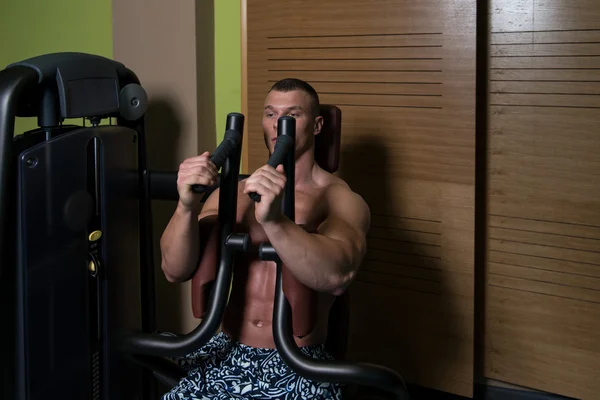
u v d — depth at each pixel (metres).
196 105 2.19
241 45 2.32
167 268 1.48
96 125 1.61
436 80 2.07
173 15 2.17
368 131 2.20
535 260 2.15
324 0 2.19
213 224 1.48
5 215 1.37
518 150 2.12
